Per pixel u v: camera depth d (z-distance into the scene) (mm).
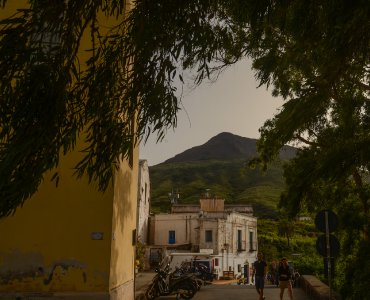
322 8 5094
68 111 4582
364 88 10312
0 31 4211
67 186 9875
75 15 4594
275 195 120438
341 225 14648
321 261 26469
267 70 8266
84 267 9523
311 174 12352
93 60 4742
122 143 4777
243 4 4953
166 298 15469
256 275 14000
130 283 12180
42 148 4230
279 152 16391
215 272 39969
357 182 14375
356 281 12078
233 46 6477
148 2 4793
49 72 4227
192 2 4891
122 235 11094
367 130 11172
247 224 48000
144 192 39062
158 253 36344
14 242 9602
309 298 15352
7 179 3959
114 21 9984
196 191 144000
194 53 5031
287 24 5422
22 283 9430
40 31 4379
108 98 4773
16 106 4133
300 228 67562
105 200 9836
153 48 4777
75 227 9711
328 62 6445
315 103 10586
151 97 4820
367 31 5176
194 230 42344
